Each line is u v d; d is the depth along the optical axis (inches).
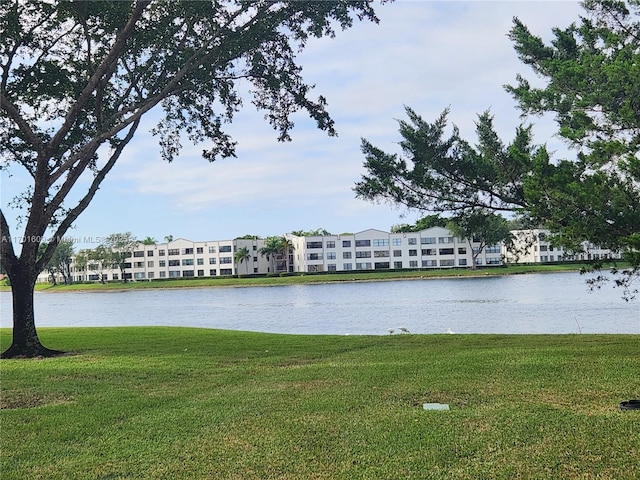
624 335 639.8
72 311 2059.5
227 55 612.4
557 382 363.3
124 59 663.1
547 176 434.6
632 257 392.5
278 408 321.1
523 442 247.9
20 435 284.7
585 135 488.4
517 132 494.0
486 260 4434.1
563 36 590.6
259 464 234.8
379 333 1046.4
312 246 4601.4
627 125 473.1
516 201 504.7
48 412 327.6
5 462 246.5
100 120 628.7
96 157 692.7
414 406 319.3
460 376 395.2
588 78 504.1
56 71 633.6
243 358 537.0
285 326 1240.8
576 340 594.6
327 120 676.7
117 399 358.3
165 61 646.5
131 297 3097.9
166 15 631.8
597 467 218.2
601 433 253.1
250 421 295.9
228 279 4311.0
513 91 567.8
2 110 614.5
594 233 412.5
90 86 579.8
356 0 577.0
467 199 525.7
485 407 307.6
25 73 627.2
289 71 663.8
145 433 281.7
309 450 249.1
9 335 846.5
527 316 1221.7
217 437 270.8
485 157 495.5
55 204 601.3
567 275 3267.7
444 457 235.3
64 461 245.6
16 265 592.4
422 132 510.0
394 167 519.8
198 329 872.3
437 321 1217.4
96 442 270.4
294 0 579.2
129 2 610.2
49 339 738.8
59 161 653.3
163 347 630.5
